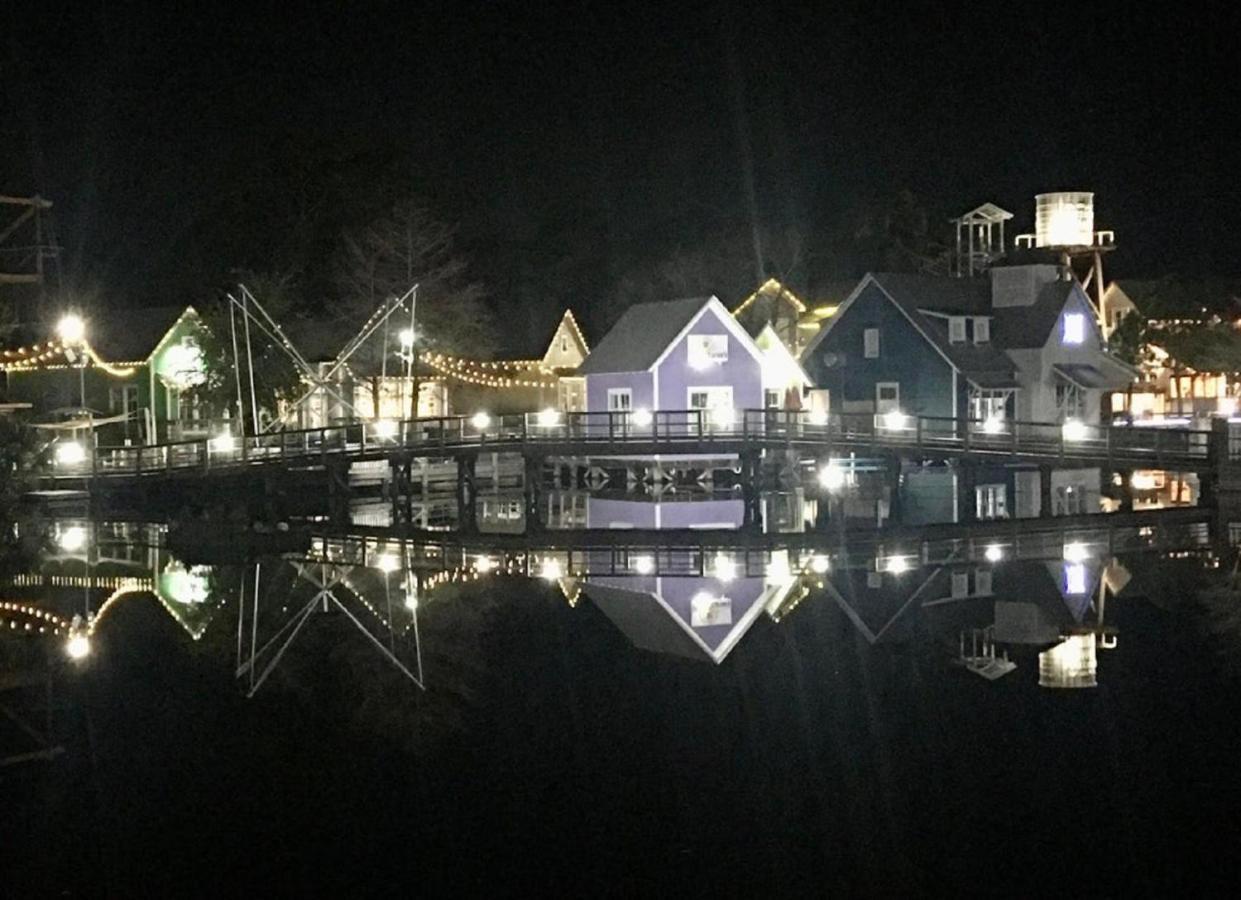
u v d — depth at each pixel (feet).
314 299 235.61
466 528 136.77
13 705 66.13
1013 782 54.75
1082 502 161.07
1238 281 273.95
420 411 218.38
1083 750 58.39
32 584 100.32
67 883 45.42
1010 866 46.44
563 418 156.25
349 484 169.78
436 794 53.78
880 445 149.07
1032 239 237.86
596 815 51.49
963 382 197.88
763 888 44.80
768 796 53.42
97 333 202.08
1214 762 56.65
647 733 61.93
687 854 47.83
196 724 63.10
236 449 150.51
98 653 77.15
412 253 217.77
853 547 120.37
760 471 146.61
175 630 83.41
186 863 47.01
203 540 127.65
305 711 65.36
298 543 125.18
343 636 81.76
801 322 250.98
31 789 54.54
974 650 77.05
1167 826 49.62
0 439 149.18
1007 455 152.15
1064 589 95.91
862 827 49.90
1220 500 155.84
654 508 160.25
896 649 77.61
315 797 53.52
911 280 210.18
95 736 61.16
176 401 199.31
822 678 71.26
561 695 68.39
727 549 119.65
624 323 205.98
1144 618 85.35
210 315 193.98
